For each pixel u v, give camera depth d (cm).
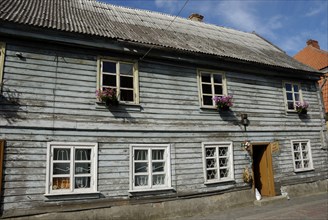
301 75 1373
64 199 774
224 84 1130
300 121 1344
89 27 923
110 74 903
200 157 1009
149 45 927
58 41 822
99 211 807
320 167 1371
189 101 1026
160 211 895
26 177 741
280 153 1239
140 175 897
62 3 1158
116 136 873
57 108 807
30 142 761
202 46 1154
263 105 1225
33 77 795
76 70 854
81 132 826
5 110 745
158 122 948
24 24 766
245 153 1128
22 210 723
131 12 1355
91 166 826
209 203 993
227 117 1105
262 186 1224
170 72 1012
